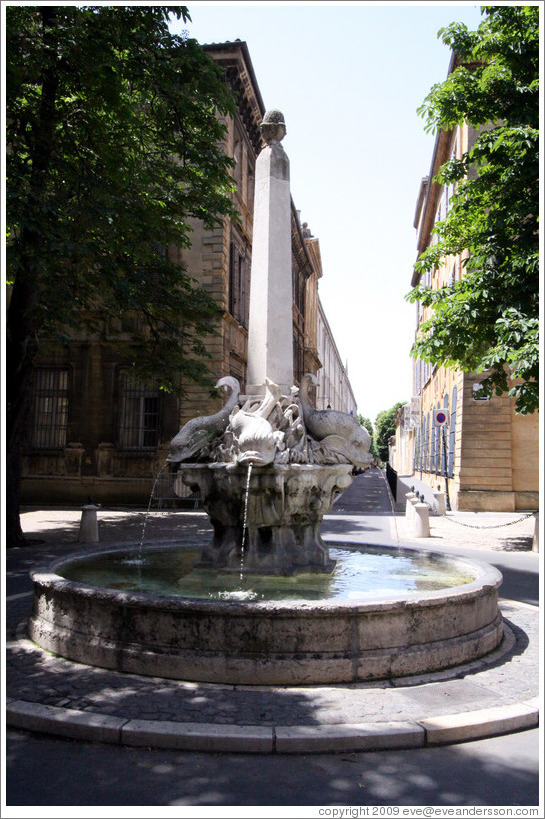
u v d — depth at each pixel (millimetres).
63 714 4352
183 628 5098
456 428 24797
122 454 24141
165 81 12891
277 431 7438
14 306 13648
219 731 4113
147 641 5195
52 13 11258
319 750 4066
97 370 24625
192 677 4988
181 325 18375
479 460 23219
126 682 4961
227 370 24906
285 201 8398
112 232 12844
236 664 4938
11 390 13570
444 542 14633
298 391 8039
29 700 4609
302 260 44844
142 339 18672
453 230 16156
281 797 3553
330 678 4953
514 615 7656
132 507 23531
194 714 4367
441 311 14867
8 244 10695
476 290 14219
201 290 17984
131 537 14656
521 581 10117
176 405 23906
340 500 27609
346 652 5039
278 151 8461
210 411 23656
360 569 8297
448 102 14555
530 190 13844
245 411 7641
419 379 52531
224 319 24281
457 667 5449
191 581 7113
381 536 15336
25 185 11281
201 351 18641
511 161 13547
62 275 13312
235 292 26609
